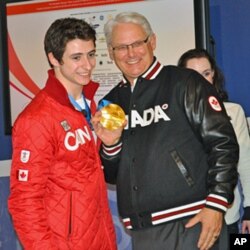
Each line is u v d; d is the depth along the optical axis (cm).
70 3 342
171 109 186
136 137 189
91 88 202
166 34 316
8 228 367
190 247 181
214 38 313
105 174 204
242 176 246
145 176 185
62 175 180
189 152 183
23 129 176
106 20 333
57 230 179
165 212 184
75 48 177
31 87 357
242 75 309
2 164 368
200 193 183
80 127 185
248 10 306
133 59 190
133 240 194
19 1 356
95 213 186
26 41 357
